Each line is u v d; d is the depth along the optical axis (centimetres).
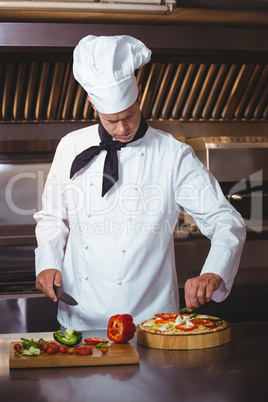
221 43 265
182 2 247
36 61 271
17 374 122
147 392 110
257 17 271
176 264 285
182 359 130
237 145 298
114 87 153
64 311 182
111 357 126
